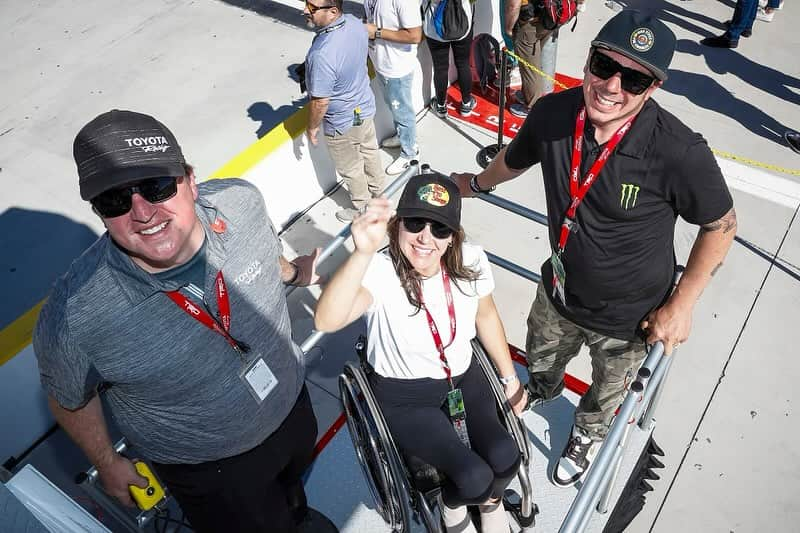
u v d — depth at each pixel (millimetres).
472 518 2711
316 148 5125
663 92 6102
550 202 2510
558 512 3016
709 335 4281
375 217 2020
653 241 2354
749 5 6184
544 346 3014
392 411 2496
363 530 3020
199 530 2516
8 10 7988
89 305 1825
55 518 1526
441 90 5863
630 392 2260
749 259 4707
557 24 5121
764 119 5750
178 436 2176
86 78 6738
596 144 2242
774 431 3789
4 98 6609
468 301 2402
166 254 1812
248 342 2139
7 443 3738
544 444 3301
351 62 4246
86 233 5305
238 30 7160
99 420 2135
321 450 3318
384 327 2367
